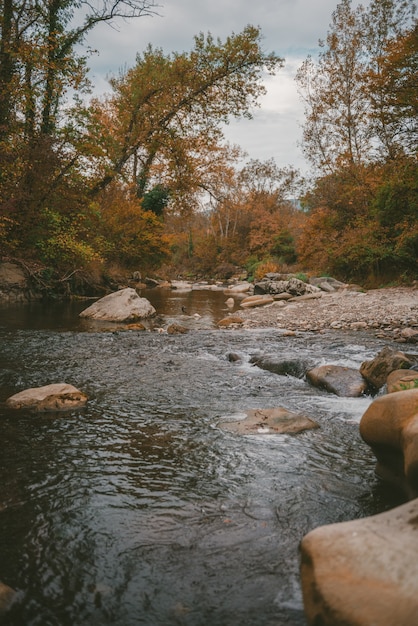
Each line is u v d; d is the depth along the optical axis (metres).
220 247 58.00
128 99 26.47
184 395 6.27
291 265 44.12
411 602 1.65
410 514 2.17
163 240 33.09
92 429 4.95
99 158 20.16
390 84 19.70
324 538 2.07
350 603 1.73
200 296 25.41
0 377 7.10
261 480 3.80
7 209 16.94
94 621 2.29
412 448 3.12
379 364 6.46
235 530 3.06
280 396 6.26
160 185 32.59
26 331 11.57
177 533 3.03
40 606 2.39
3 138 17.50
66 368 7.77
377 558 1.89
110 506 3.38
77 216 20.19
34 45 17.05
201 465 4.08
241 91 26.69
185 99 26.34
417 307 14.21
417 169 20.77
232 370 7.79
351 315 13.77
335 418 5.33
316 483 3.74
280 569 2.66
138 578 2.60
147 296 24.73
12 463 4.09
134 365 8.07
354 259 25.17
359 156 27.62
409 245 22.14
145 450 4.41
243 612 2.34
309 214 32.91
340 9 27.69
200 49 25.86
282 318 14.36
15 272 19.09
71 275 20.72
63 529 3.08
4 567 2.70
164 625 2.26
